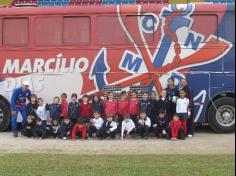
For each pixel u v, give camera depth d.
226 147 12.99
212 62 15.44
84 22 15.73
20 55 15.91
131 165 9.88
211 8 15.50
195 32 15.50
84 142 14.12
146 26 15.58
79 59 15.70
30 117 14.99
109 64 15.62
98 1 20.73
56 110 15.23
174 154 11.73
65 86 15.74
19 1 21.25
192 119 15.06
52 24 15.83
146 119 14.83
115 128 14.80
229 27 15.45
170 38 15.53
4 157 11.16
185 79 15.33
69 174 8.96
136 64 15.55
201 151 12.36
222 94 15.52
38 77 15.84
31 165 9.95
